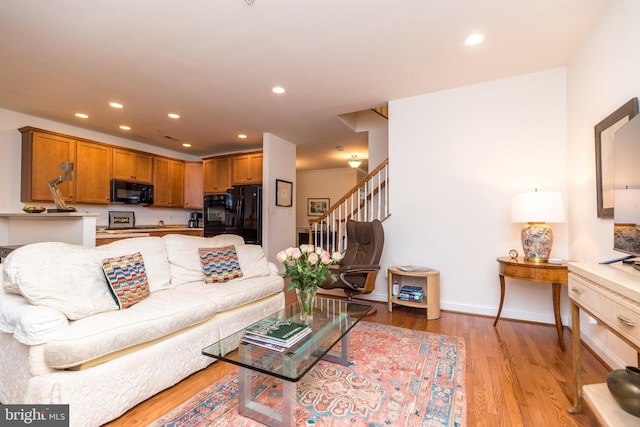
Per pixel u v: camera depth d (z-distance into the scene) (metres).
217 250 2.74
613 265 1.49
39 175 3.87
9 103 3.59
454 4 1.93
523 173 2.96
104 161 4.65
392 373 1.90
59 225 3.19
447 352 2.21
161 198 5.60
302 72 2.87
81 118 4.15
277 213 5.22
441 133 3.33
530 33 2.26
